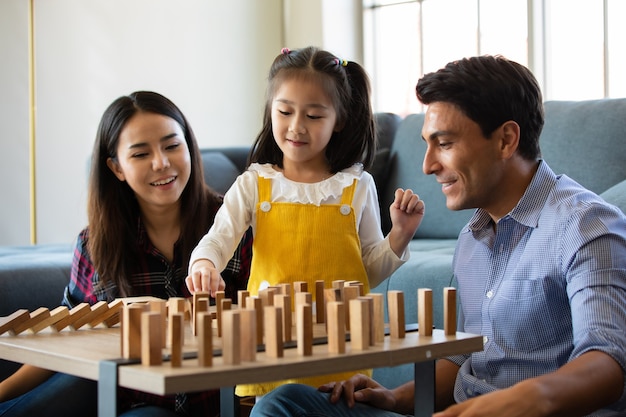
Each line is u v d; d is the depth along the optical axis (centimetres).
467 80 131
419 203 162
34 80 350
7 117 349
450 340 110
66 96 361
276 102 167
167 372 89
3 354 118
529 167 137
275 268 167
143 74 384
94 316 132
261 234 169
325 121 166
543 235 130
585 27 329
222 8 411
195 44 402
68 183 364
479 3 368
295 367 95
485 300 139
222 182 313
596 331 113
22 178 352
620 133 244
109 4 373
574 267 123
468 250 146
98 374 98
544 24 341
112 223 178
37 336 125
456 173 134
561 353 130
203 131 405
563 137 254
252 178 173
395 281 227
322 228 167
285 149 167
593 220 125
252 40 423
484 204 137
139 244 180
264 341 110
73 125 364
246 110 423
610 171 243
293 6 425
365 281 168
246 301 112
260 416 126
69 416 178
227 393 143
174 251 180
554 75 338
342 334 101
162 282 179
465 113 131
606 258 121
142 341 95
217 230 168
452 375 146
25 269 225
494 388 134
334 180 171
